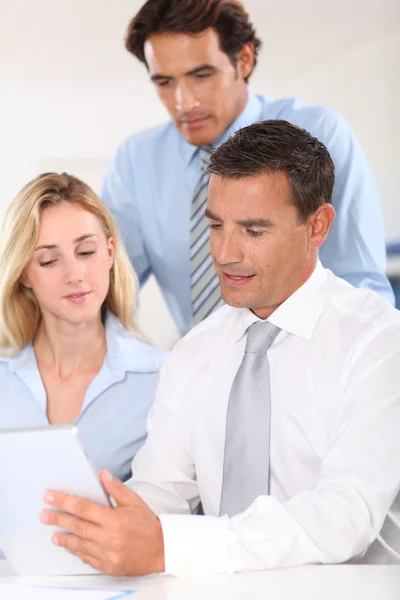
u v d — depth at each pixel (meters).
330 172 1.81
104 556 1.48
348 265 2.74
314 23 3.07
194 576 1.51
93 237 2.29
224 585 1.45
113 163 2.96
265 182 1.70
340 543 1.57
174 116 2.78
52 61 3.16
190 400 1.92
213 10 2.66
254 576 1.50
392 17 3.21
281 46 3.08
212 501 1.88
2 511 1.52
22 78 3.16
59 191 2.29
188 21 2.66
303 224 1.76
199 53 2.69
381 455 1.63
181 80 2.73
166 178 2.84
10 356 2.36
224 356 1.91
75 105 3.15
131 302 2.40
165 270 2.89
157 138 2.87
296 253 1.77
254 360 1.83
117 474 2.29
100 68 3.15
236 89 2.77
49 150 3.16
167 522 1.52
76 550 1.51
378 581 1.44
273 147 1.71
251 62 2.80
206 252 2.78
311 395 1.78
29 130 3.16
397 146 3.09
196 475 1.93
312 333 1.81
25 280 2.32
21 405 2.33
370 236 2.76
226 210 1.72
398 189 3.07
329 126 2.80
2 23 3.15
